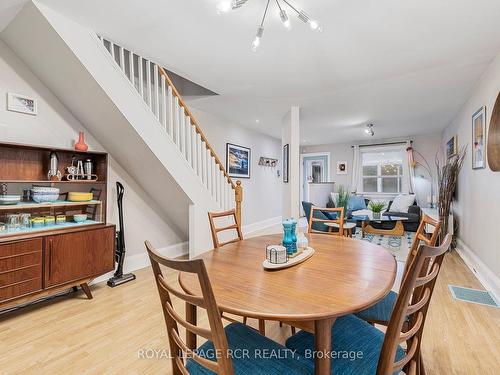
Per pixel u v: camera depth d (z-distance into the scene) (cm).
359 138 685
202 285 73
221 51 252
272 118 499
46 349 175
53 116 264
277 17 201
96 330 198
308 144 780
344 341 111
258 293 103
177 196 328
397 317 82
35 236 214
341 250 166
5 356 168
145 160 290
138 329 199
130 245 336
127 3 186
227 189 386
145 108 264
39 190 237
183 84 396
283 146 493
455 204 446
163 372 155
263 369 95
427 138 626
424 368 149
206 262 144
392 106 413
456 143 448
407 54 255
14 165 237
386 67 283
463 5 186
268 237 209
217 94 366
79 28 211
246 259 149
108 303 242
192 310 128
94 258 254
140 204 349
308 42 235
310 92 354
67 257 233
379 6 187
